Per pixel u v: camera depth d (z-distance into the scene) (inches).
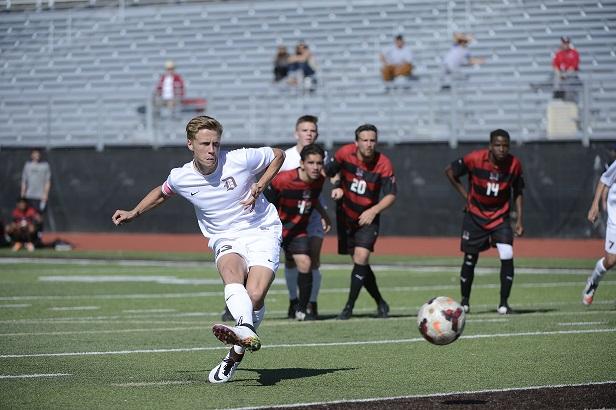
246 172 1075.3
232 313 1007.6
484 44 4291.3
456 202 3602.4
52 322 1700.3
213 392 1023.6
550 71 4082.2
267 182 1068.5
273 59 4584.2
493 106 3929.6
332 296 2222.0
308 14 4722.0
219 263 1058.1
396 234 3668.8
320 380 1105.4
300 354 1315.2
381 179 1779.0
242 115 4247.0
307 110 4202.8
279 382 1091.3
